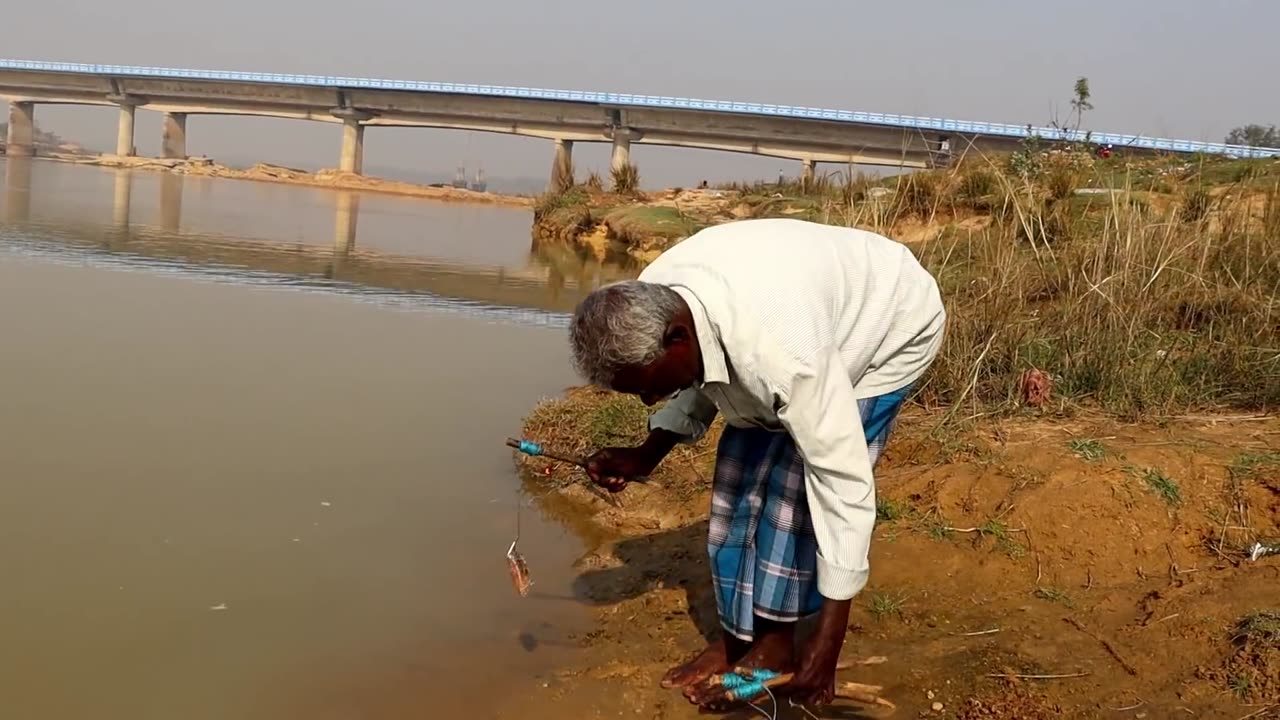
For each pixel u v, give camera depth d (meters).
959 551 3.19
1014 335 4.54
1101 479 3.27
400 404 5.12
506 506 3.92
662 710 2.58
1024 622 2.83
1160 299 4.80
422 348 6.49
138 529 3.42
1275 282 5.14
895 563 3.18
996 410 4.11
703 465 4.16
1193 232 5.49
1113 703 2.41
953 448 3.72
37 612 2.84
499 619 3.05
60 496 3.62
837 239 2.39
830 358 2.18
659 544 3.60
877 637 2.84
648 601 3.19
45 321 6.30
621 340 2.09
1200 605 2.69
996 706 2.45
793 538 2.51
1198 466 3.34
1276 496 3.14
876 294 2.38
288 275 9.31
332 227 15.55
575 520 3.86
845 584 2.26
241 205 19.50
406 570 3.31
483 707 2.58
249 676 2.63
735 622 2.60
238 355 5.89
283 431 4.56
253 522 3.57
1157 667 2.52
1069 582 3.03
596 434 4.46
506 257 12.63
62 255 9.31
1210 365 4.30
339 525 3.61
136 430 4.40
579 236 16.56
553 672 2.77
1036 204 6.83
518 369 6.06
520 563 3.06
